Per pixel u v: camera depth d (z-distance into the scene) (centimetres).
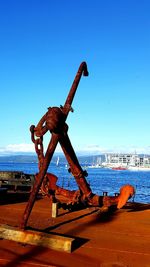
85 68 497
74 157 522
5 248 398
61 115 445
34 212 630
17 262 357
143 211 665
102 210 652
